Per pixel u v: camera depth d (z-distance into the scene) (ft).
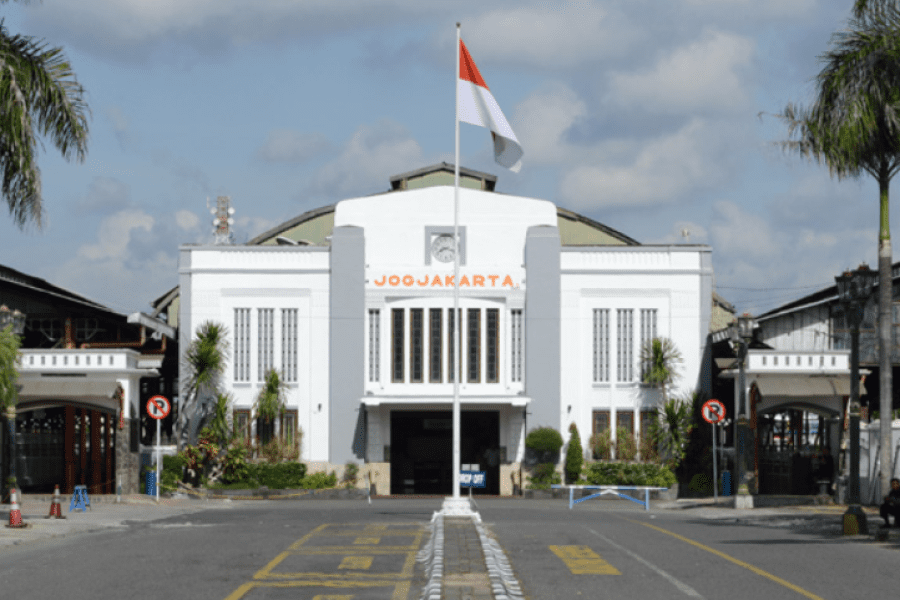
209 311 159.33
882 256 100.89
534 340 158.30
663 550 61.62
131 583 48.21
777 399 139.85
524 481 156.56
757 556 58.75
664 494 149.18
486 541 62.34
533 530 75.20
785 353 141.69
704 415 131.54
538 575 50.37
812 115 93.40
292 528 78.23
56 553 60.95
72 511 103.65
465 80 93.91
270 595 44.96
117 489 121.80
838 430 135.44
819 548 63.87
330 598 44.21
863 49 91.50
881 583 48.06
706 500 135.95
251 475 151.74
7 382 100.73
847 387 138.21
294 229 203.82
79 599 43.68
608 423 159.12
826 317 158.51
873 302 146.72
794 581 48.57
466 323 159.22
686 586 46.85
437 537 64.69
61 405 131.34
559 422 157.28
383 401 153.79
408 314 159.33
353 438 157.07
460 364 158.30
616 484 152.56
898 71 90.58
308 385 158.71
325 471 156.46
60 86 75.15
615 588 46.29
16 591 45.80
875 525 82.48
